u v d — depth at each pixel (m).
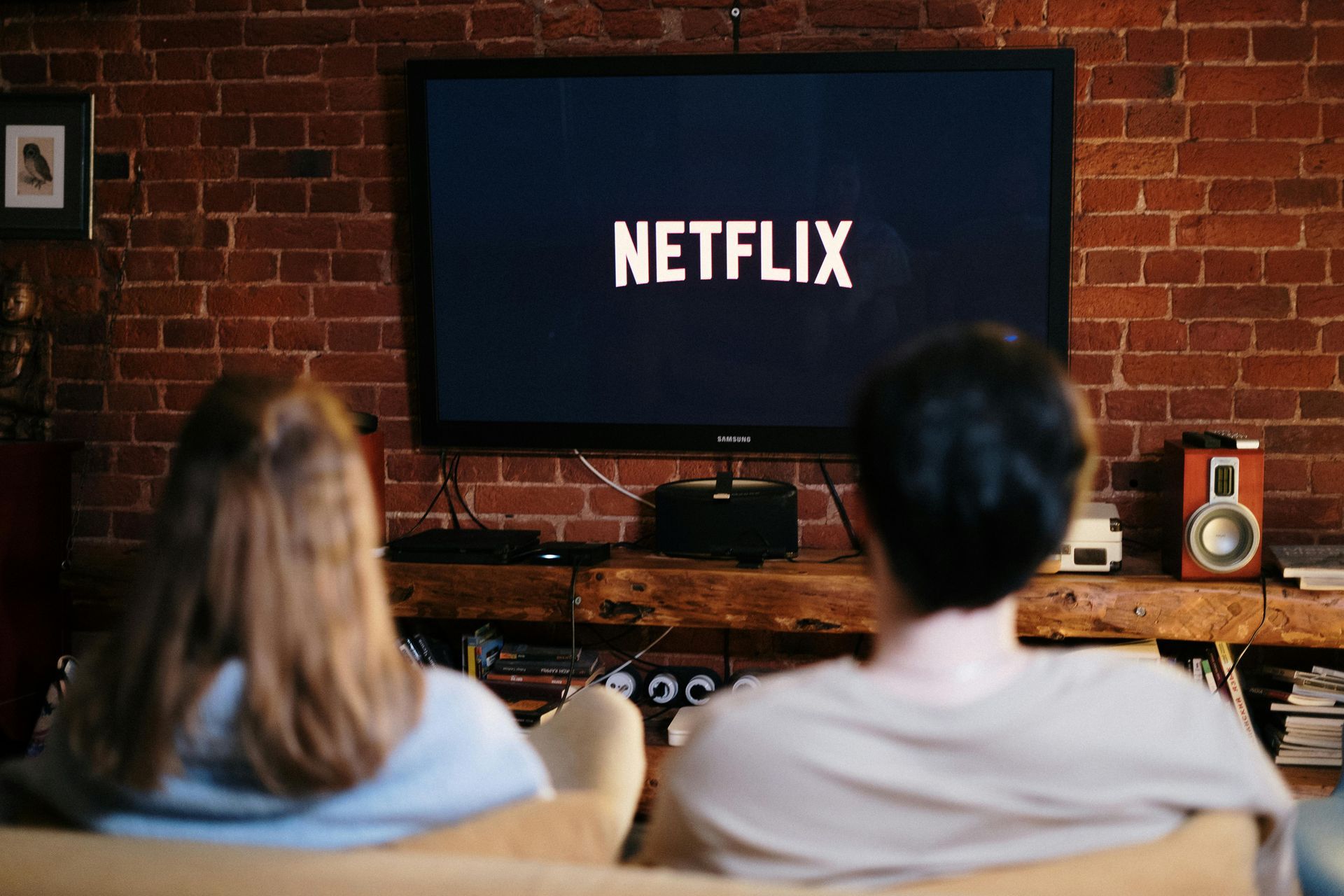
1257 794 0.84
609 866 0.94
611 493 3.21
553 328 3.11
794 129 2.97
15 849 0.85
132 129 3.25
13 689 3.06
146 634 0.90
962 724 0.77
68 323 3.31
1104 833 0.80
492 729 0.98
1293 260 2.94
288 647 0.87
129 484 3.32
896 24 3.00
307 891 0.80
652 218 3.04
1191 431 2.98
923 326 2.99
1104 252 2.99
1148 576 2.72
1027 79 2.87
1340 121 2.89
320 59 3.18
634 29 3.08
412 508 3.27
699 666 3.21
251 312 3.26
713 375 3.07
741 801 0.80
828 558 2.97
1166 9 2.93
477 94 3.05
